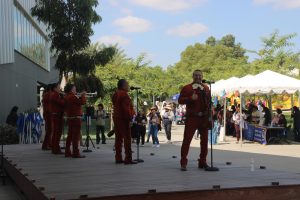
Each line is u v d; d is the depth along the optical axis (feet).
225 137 83.82
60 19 80.64
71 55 83.30
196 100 28.66
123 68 121.08
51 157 38.24
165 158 37.27
